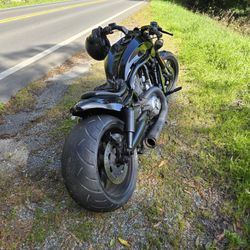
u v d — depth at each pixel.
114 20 13.42
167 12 15.45
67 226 2.41
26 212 2.53
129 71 3.04
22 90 5.02
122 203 2.49
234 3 22.31
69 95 4.80
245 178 2.87
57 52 7.62
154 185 2.86
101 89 2.76
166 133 3.69
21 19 14.12
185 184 2.86
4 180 2.89
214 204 2.63
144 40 3.45
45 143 3.47
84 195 2.23
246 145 3.34
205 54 6.68
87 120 2.37
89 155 2.19
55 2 28.02
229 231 2.35
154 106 3.15
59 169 3.02
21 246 2.24
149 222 2.46
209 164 3.12
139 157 3.24
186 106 4.38
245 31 16.73
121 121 2.58
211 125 3.86
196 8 26.92
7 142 3.51
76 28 11.32
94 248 2.25
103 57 3.62
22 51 7.75
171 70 4.68
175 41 8.17
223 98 4.54
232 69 5.67
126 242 2.29
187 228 2.41
